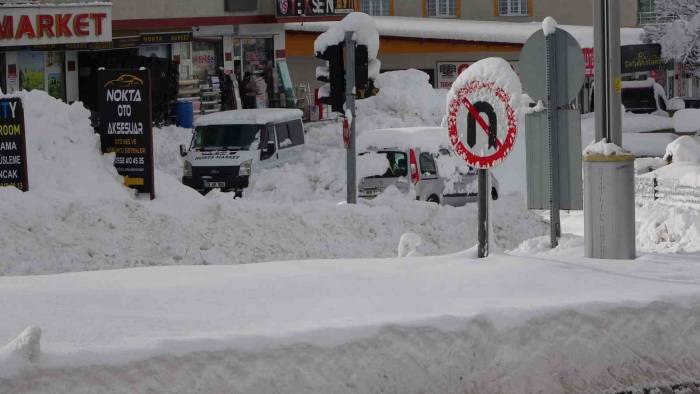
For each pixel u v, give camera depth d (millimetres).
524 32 58531
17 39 36875
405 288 10188
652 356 8961
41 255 17281
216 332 8047
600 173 12484
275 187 31109
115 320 8695
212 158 31281
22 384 6785
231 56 46750
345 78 20984
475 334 8258
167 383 7148
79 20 37844
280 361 7504
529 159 14258
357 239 19422
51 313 9008
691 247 17641
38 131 20922
